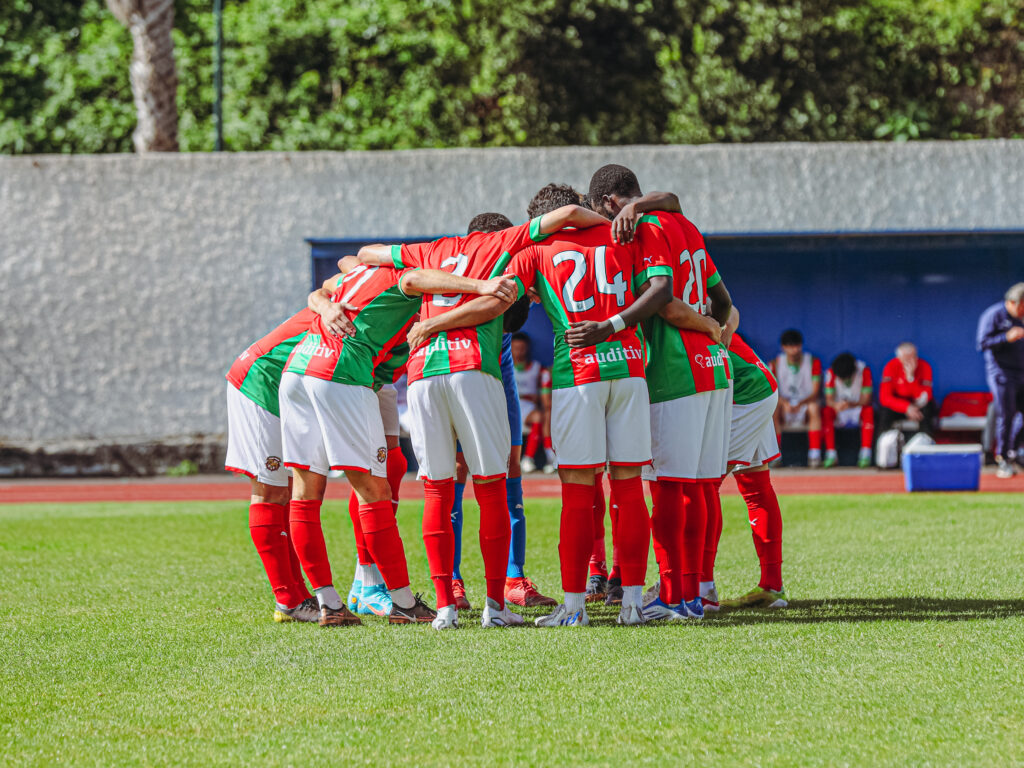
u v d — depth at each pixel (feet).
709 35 320.50
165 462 173.68
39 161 175.42
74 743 38.17
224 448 174.09
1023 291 148.97
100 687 45.29
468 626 57.82
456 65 319.06
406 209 175.52
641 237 58.03
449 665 47.73
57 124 300.20
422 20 319.88
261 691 44.19
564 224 57.26
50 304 175.73
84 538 97.04
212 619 60.18
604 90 324.39
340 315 58.39
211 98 308.19
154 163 176.14
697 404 57.82
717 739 37.37
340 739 38.04
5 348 175.52
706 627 55.21
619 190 61.05
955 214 173.78
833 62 327.67
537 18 314.76
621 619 56.80
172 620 59.93
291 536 59.31
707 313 60.75
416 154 175.32
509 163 174.81
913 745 36.45
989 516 102.89
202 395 176.65
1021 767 34.47
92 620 59.93
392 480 65.31
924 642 50.21
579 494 57.16
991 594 62.75
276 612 59.82
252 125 304.50
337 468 57.52
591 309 56.34
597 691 43.09
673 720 39.45
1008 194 173.37
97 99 302.45
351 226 175.73
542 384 167.73
